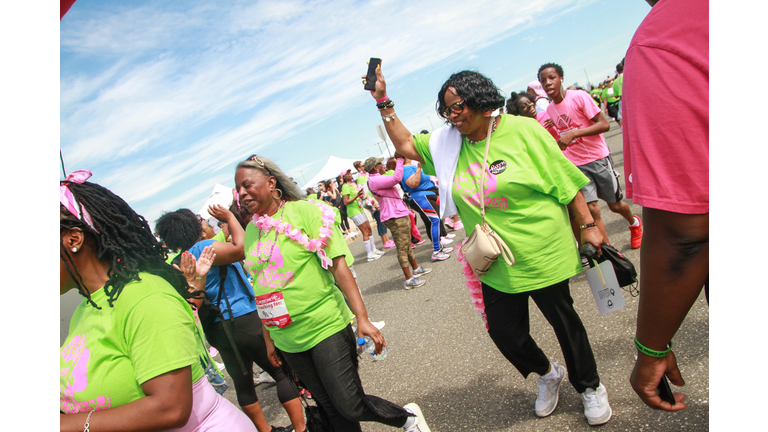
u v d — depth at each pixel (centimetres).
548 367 253
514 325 243
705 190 81
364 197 998
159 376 135
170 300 145
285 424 343
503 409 276
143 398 136
